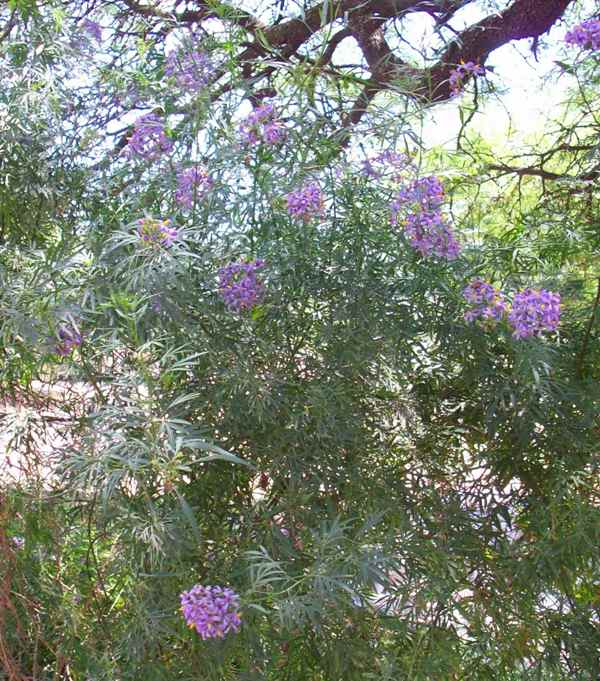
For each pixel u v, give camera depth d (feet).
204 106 7.05
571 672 7.38
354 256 6.86
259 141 6.92
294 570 6.45
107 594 7.27
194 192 6.89
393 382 7.54
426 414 7.85
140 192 7.13
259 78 7.53
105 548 7.22
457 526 7.39
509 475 7.58
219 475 6.80
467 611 7.30
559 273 7.55
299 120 7.03
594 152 8.24
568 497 7.22
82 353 6.38
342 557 6.01
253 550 6.39
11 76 7.30
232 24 7.50
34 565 7.50
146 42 7.82
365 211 6.98
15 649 7.67
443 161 8.53
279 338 6.88
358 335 6.78
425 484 7.53
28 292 6.08
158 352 6.21
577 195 9.05
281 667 7.00
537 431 7.50
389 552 6.33
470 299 6.68
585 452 7.30
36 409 7.33
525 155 10.73
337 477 6.93
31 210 7.47
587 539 6.80
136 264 6.19
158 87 7.46
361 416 7.17
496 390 7.11
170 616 6.30
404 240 6.83
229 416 6.50
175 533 6.00
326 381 6.87
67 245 6.56
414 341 7.26
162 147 7.12
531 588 7.10
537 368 6.71
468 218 9.53
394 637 6.89
